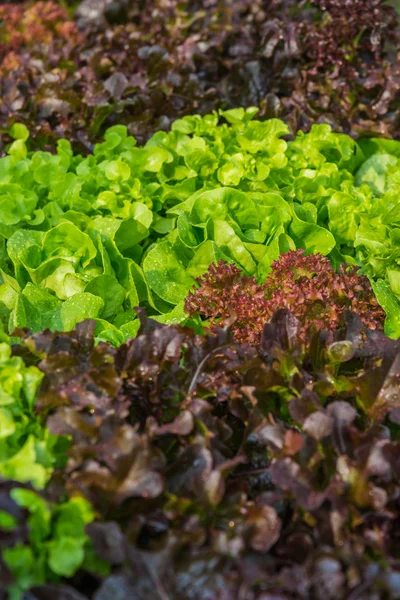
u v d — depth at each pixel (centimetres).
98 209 154
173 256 147
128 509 117
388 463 116
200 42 186
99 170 157
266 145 160
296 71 175
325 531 116
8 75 185
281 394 127
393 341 126
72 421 119
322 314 136
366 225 150
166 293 145
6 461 118
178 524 116
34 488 115
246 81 177
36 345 127
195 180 158
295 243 150
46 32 204
